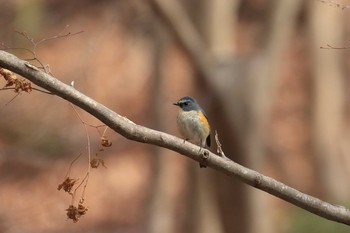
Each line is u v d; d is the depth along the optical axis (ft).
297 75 92.43
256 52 41.91
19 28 62.49
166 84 65.16
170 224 66.69
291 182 71.26
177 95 84.58
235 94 40.88
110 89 86.48
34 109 63.72
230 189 42.45
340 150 62.69
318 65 60.70
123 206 76.23
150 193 65.82
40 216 67.36
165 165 65.31
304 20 60.23
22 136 61.93
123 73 87.25
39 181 70.69
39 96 63.98
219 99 40.70
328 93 61.62
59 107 64.80
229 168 16.70
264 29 42.24
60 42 80.07
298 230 49.03
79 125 68.03
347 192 62.23
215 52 42.06
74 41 80.07
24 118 62.44
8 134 61.21
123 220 74.02
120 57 86.28
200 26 42.37
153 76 64.44
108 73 85.71
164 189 65.51
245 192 42.37
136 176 81.10
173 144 16.43
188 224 50.60
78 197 73.26
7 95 62.59
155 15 41.04
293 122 86.74
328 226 47.34
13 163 71.41
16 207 67.36
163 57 63.82
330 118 61.87
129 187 79.82
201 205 49.75
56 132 64.39
